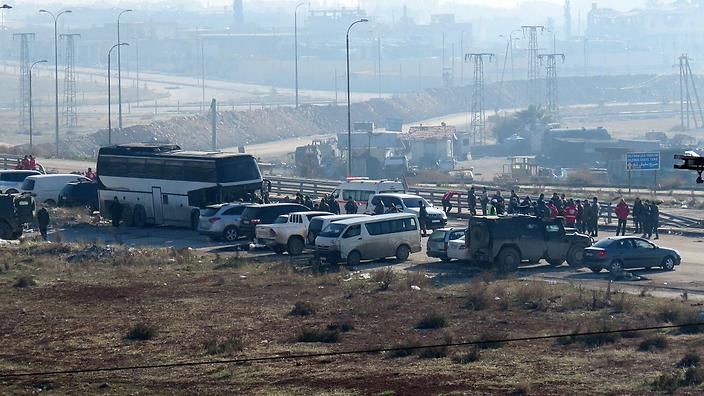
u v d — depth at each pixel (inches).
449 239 5915.4
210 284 5369.1
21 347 4050.2
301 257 6348.4
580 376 3353.8
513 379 3331.7
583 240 5846.5
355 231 5959.6
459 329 4195.4
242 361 3727.9
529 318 4377.5
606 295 4694.9
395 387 3284.9
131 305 4832.7
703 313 4266.7
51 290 5236.2
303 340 4069.9
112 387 3415.4
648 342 3762.3
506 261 5674.2
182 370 3641.7
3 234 7214.6
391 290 5078.7
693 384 3201.3
